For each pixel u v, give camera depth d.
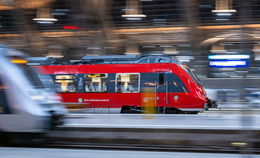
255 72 20.33
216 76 24.05
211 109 22.03
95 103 21.72
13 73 10.95
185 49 26.53
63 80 22.28
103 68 21.78
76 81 22.06
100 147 11.41
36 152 9.82
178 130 11.38
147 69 21.05
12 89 10.74
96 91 21.73
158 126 11.76
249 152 8.80
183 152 10.23
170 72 20.73
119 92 21.34
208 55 25.25
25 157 9.07
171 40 27.28
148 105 14.13
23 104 10.67
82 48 28.16
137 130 11.62
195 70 25.25
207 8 25.67
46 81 12.33
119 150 10.62
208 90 21.62
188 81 20.59
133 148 11.13
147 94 14.18
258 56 21.12
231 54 23.42
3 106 10.71
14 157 9.07
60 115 11.84
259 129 10.57
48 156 9.20
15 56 11.40
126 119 13.09
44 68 22.53
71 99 22.08
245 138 8.88
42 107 11.04
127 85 21.27
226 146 10.97
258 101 14.47
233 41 23.98
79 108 16.58
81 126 12.05
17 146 11.53
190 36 26.11
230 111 16.86
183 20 26.53
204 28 26.06
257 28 21.06
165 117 13.30
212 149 10.69
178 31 26.89
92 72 21.89
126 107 21.34
